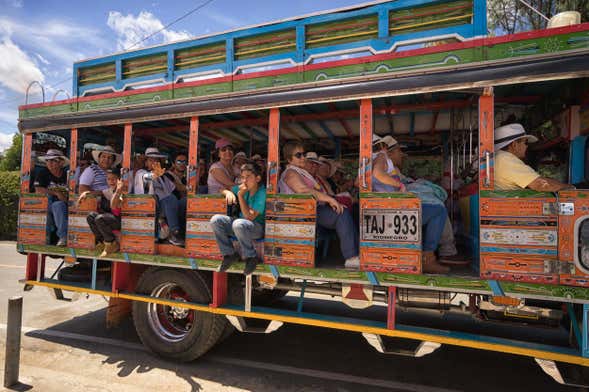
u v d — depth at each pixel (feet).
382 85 9.20
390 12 10.30
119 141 17.61
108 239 12.05
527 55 8.11
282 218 10.10
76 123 13.19
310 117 14.62
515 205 8.14
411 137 18.45
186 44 12.94
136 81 13.73
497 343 8.36
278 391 10.22
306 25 11.23
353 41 10.68
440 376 11.25
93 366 11.57
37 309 17.60
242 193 10.42
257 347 13.37
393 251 9.02
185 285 11.49
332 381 10.87
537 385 10.69
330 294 10.64
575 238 7.64
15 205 50.37
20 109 14.49
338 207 10.03
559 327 9.43
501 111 13.78
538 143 12.83
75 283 13.61
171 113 11.68
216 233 10.23
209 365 11.80
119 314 12.96
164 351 11.82
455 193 14.43
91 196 13.03
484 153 8.48
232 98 10.87
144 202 11.95
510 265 8.12
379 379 11.03
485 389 10.48
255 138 18.61
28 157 14.34
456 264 10.60
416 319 10.91
